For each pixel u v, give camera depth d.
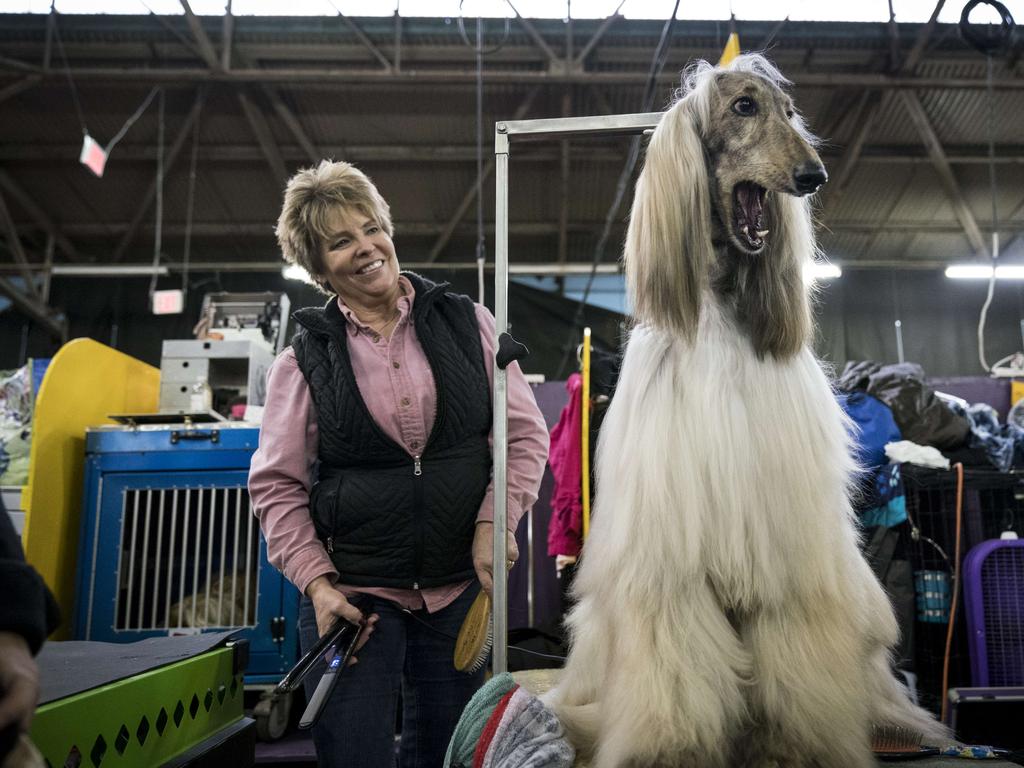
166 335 9.96
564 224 9.52
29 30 7.70
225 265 9.91
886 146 8.95
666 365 1.49
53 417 3.02
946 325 10.08
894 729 1.55
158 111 8.45
